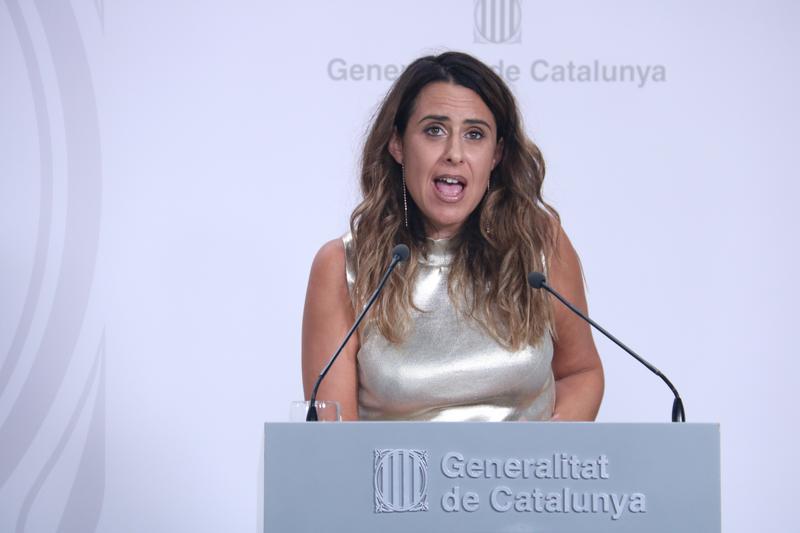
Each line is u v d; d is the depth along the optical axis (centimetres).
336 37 1594
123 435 1539
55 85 1567
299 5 1595
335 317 1302
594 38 1590
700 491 823
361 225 1329
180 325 1545
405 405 1264
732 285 1565
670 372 1551
